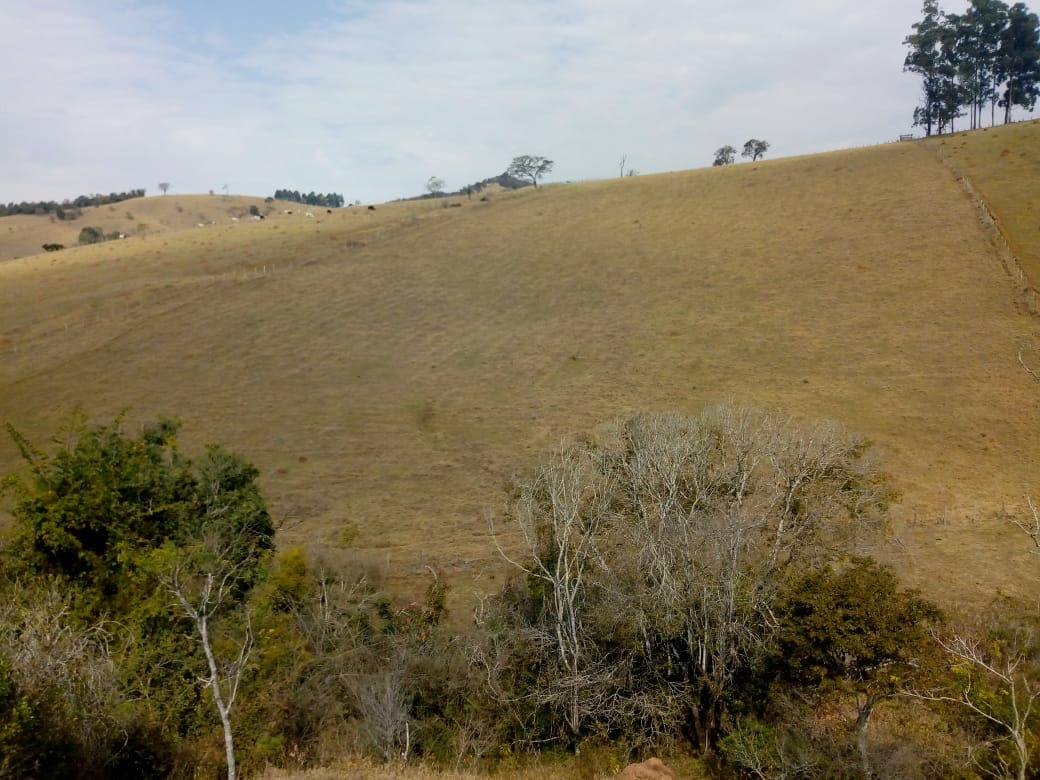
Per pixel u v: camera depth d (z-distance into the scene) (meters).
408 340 54.75
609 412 41.94
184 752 11.96
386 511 33.19
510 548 27.88
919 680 11.00
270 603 16.62
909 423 37.38
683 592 14.70
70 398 45.06
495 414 43.72
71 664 11.18
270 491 35.16
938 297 49.16
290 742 13.20
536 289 63.00
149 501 18.03
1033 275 48.91
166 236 95.00
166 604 13.68
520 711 14.98
